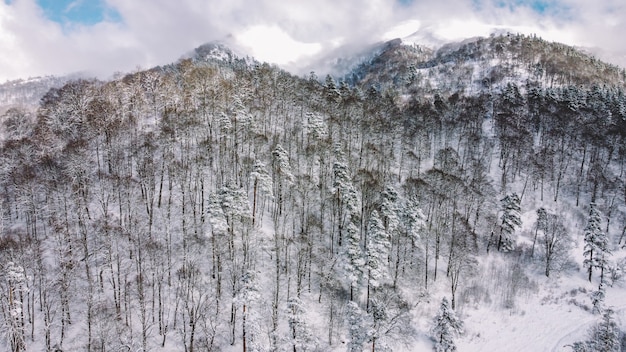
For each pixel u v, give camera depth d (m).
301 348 53.28
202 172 78.94
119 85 105.81
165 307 56.22
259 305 58.12
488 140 122.19
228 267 63.28
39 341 50.22
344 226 78.12
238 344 53.84
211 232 68.75
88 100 95.38
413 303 66.56
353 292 65.75
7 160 77.69
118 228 64.88
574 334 63.81
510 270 78.00
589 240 78.25
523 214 94.62
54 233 64.31
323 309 61.91
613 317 66.00
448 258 76.62
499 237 83.50
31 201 68.56
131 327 50.41
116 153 82.25
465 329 63.28
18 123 102.31
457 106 144.38
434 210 82.44
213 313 56.38
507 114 130.88
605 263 76.25
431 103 160.62
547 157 109.12
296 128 107.62
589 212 92.31
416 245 76.44
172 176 76.19
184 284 57.72
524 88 188.62
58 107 95.75
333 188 77.75
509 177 107.44
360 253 64.69
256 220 76.00
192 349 49.19
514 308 68.88
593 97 155.25
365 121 111.06
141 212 71.94
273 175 83.38
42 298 54.78
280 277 64.94
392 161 105.00
